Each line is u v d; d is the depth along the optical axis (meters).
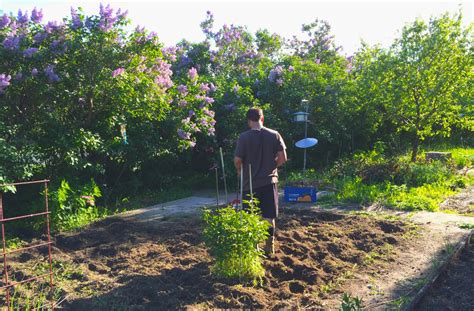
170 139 9.92
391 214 7.77
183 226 7.11
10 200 7.57
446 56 12.16
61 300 4.38
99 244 6.39
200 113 10.05
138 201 9.59
